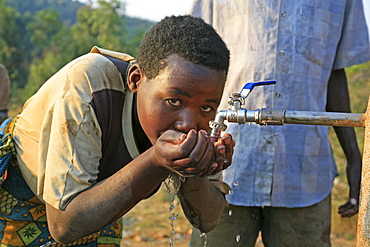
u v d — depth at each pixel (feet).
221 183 7.18
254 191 9.37
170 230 16.90
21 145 7.01
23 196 7.16
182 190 6.68
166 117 5.51
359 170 9.96
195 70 5.34
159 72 5.49
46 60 59.47
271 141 9.34
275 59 9.34
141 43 6.03
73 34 60.03
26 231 7.25
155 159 5.24
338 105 10.18
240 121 5.13
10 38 79.36
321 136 9.59
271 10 9.39
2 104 12.44
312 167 9.45
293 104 9.37
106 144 6.29
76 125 5.82
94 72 6.08
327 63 9.64
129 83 6.06
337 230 16.57
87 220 5.53
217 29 9.85
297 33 9.37
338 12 9.64
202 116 5.58
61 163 5.79
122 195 5.41
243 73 9.48
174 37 5.48
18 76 76.13
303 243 9.53
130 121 6.24
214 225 7.28
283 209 9.52
